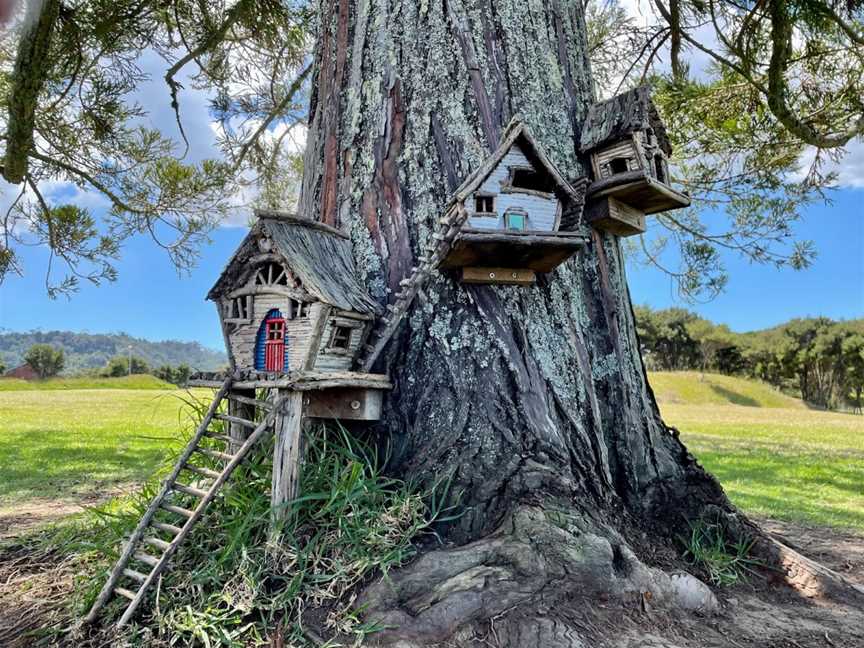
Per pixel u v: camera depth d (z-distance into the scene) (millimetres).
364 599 2188
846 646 2309
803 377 42656
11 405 16688
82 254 4934
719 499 3209
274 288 2531
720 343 43344
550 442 2744
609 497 2840
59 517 4543
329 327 2484
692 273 6727
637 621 2215
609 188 3033
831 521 5188
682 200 3176
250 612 2154
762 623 2465
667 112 5922
